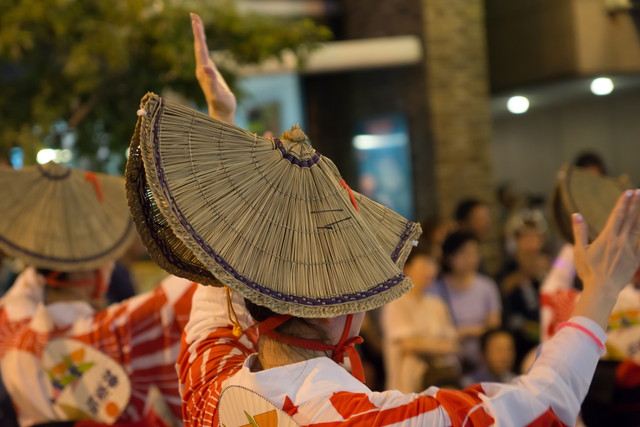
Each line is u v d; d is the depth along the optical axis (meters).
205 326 1.57
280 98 7.38
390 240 1.32
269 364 1.35
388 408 1.22
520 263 4.98
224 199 1.24
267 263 1.22
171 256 1.44
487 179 7.77
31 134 4.38
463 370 4.35
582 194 2.27
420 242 4.31
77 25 4.27
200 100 4.57
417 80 7.76
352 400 1.24
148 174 1.21
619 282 1.30
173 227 1.19
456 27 7.69
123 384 2.19
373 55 7.26
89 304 2.35
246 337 1.55
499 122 11.02
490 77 8.50
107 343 2.20
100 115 4.49
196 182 1.24
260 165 1.28
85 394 2.22
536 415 1.19
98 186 2.37
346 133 8.31
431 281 4.40
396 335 4.18
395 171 8.04
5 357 2.29
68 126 4.55
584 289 1.30
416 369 4.14
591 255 1.31
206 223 1.22
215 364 1.47
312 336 1.33
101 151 4.86
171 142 1.24
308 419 1.24
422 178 7.85
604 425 2.61
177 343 2.16
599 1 7.28
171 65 4.36
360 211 1.32
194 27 1.72
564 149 10.02
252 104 7.21
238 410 1.31
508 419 1.18
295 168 1.29
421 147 7.82
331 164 1.33
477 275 4.66
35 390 2.25
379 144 8.14
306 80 8.25
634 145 9.20
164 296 2.16
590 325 1.26
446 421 1.18
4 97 4.44
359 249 1.25
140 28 4.37
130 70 4.45
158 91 4.45
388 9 7.90
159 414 2.21
